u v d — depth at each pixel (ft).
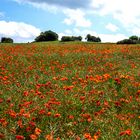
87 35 318.45
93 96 45.34
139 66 73.41
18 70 69.31
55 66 75.41
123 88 51.16
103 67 71.97
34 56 92.07
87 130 35.63
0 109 40.86
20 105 40.27
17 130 34.22
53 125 35.76
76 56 93.61
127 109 43.01
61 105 41.39
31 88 51.75
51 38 300.61
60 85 52.54
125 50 109.40
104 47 132.46
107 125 37.11
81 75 61.41
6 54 94.79
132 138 33.47
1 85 51.37
